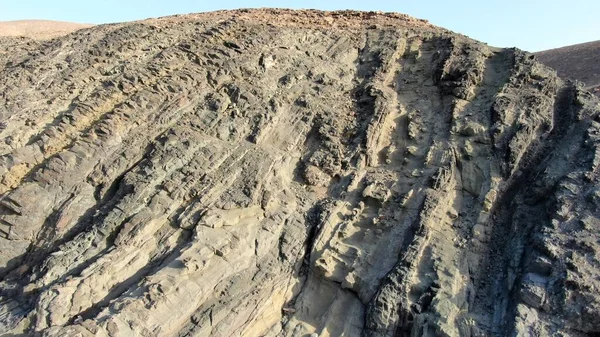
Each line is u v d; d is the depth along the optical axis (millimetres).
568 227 11367
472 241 12250
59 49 16703
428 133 15250
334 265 12414
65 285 9859
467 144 14125
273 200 13312
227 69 16500
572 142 13703
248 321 10891
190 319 10344
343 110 16297
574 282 10148
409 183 13828
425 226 12297
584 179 12180
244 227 12312
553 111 15164
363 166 14750
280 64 17625
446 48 17891
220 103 15047
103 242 11156
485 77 16609
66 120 13438
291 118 15773
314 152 14984
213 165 13344
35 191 11812
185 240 11766
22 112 13680
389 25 21078
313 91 16828
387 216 13211
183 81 15586
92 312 9805
